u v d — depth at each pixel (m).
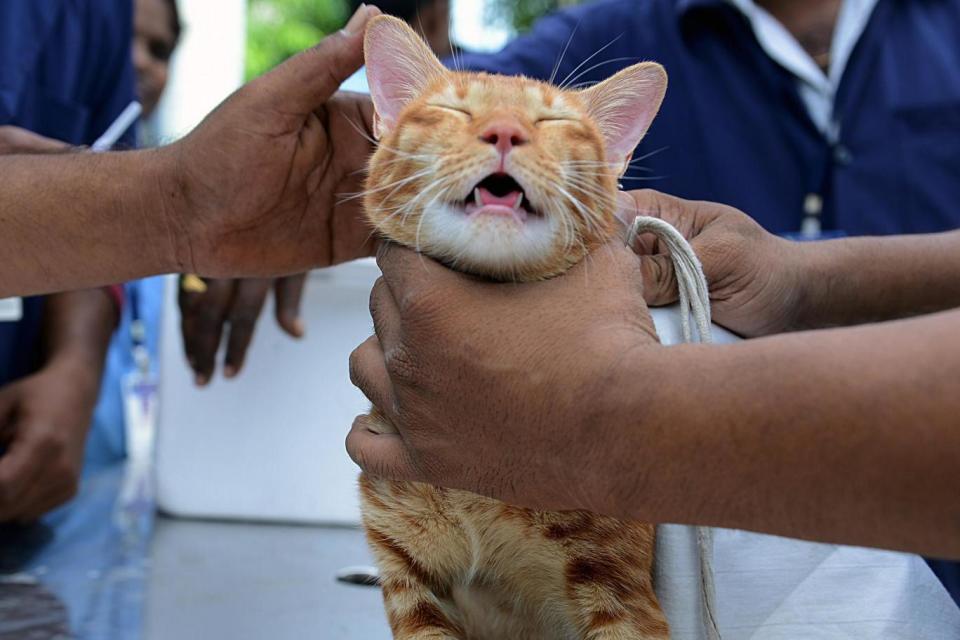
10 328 0.74
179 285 0.60
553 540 0.36
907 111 0.70
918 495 0.24
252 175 0.43
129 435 0.92
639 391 0.27
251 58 3.28
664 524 0.31
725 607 0.34
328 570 0.54
